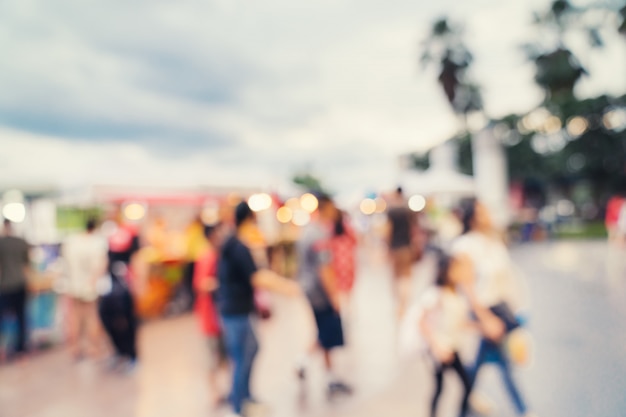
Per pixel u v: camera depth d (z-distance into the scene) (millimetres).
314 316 5125
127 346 6328
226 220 4820
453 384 5043
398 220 8320
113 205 10742
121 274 6402
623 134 37188
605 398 4402
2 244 7113
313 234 5195
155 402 5145
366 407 4570
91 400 5324
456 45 33469
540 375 5117
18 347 7254
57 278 8102
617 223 17953
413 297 10055
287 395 4996
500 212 22344
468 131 39094
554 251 17828
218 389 5016
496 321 3812
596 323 7137
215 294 4570
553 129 39281
